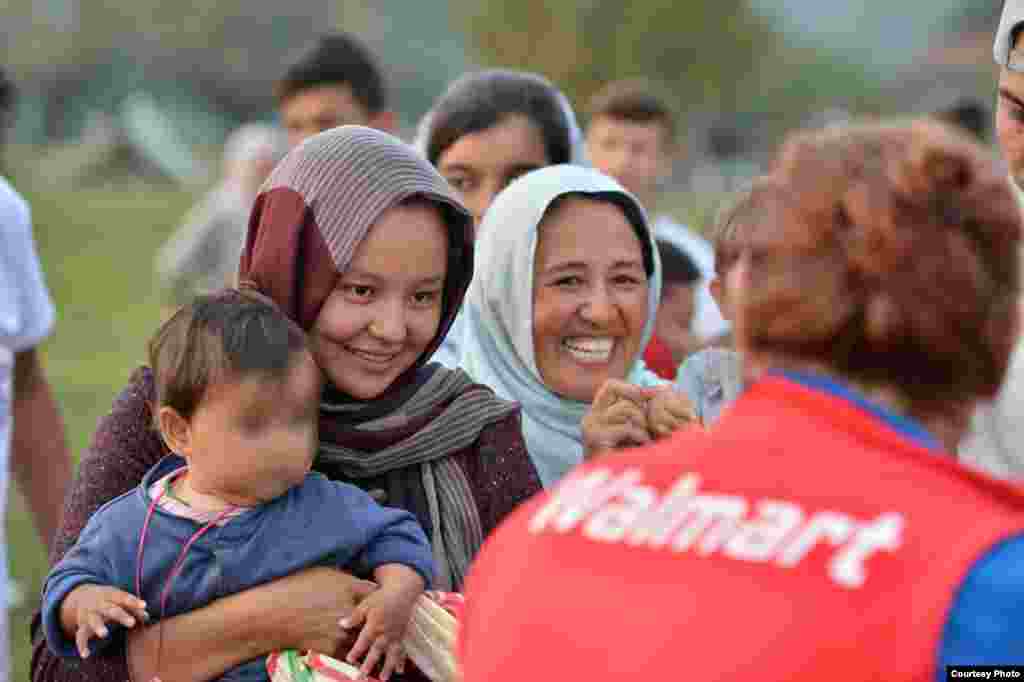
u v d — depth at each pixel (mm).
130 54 98812
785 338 2133
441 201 3518
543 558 2217
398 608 3180
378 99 8383
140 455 3506
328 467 3508
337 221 3451
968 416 2184
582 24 50031
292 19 101312
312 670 3152
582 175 4047
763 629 1967
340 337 3480
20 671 7430
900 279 2057
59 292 27344
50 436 5277
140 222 44844
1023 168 3980
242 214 11766
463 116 5133
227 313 3244
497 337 4086
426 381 3617
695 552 2070
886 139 2168
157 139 73688
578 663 2090
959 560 1899
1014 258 2121
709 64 54156
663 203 49312
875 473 2039
